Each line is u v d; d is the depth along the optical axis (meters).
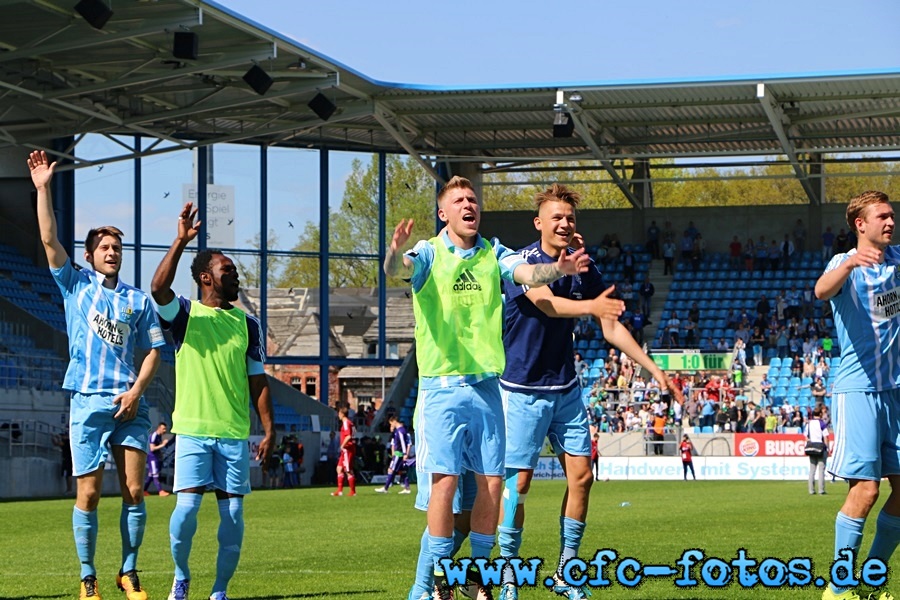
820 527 13.65
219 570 7.35
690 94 32.03
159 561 10.51
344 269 40.66
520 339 7.29
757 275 41.62
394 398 39.12
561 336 7.33
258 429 34.31
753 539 11.89
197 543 12.30
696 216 43.03
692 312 40.19
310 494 26.52
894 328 6.77
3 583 8.79
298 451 32.94
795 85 30.64
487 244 6.61
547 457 35.31
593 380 39.09
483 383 6.47
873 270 6.79
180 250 7.36
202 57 27.59
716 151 38.50
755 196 63.62
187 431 7.30
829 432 31.33
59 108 30.14
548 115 34.88
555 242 7.43
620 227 43.47
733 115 34.44
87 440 7.62
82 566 7.65
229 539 7.34
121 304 7.73
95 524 7.66
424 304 6.46
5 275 34.88
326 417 39.16
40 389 29.89
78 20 24.20
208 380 7.35
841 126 36.31
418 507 6.80
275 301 40.00
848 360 6.83
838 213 41.91
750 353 39.22
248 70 27.50
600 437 36.31
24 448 27.72
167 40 26.08
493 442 6.48
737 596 7.33
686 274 42.19
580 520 7.38
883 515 6.91
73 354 7.73
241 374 7.45
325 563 10.19
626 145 37.81
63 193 36.66
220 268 7.55
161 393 33.59
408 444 27.59
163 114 30.09
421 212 41.16
